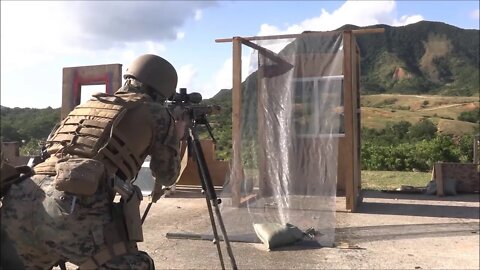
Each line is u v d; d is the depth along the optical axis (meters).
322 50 7.47
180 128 3.05
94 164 2.32
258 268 4.95
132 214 2.41
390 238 6.15
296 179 6.71
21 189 2.37
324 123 6.87
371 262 5.14
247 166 7.08
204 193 3.29
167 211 7.84
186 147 3.17
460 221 7.17
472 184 9.92
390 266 5.00
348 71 7.54
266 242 5.64
